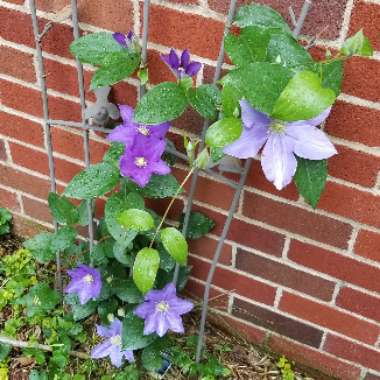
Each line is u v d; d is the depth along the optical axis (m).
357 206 0.68
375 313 0.76
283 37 0.54
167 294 0.76
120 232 0.67
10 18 0.73
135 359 0.86
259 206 0.74
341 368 0.85
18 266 0.94
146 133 0.66
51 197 0.77
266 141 0.53
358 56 0.58
